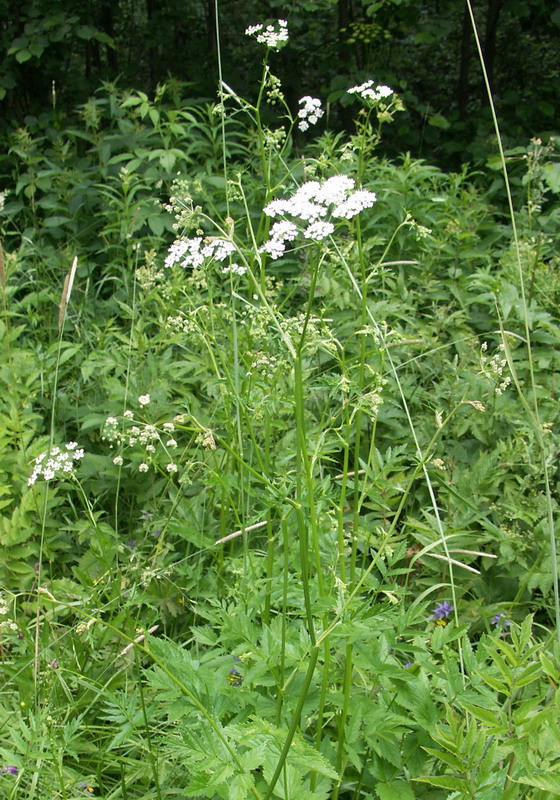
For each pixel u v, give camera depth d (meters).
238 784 1.58
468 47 9.15
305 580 1.67
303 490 2.16
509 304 4.06
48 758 2.05
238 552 3.03
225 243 2.21
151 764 2.09
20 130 6.50
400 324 4.51
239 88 8.34
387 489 3.23
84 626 2.08
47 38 7.27
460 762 1.71
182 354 3.97
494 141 7.11
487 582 3.20
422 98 11.62
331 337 2.12
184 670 1.87
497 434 3.73
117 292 5.18
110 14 9.91
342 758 2.02
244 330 2.98
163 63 9.26
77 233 5.93
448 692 1.99
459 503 3.30
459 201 5.67
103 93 8.48
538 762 1.70
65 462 2.36
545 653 2.34
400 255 5.08
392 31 8.82
